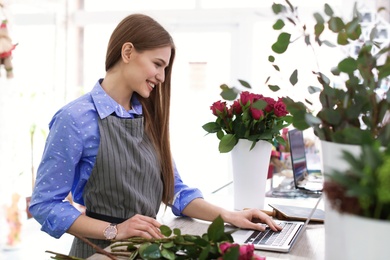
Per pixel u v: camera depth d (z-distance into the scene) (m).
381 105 0.98
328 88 1.06
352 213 0.84
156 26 1.73
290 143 2.60
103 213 1.71
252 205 1.95
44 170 1.62
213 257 1.06
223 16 5.11
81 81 5.57
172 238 1.16
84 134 1.66
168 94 1.85
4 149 3.97
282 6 1.15
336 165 0.92
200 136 5.27
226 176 5.20
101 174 1.68
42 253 3.72
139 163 1.74
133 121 1.75
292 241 1.42
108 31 5.50
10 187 3.95
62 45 5.38
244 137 1.89
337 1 4.54
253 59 5.09
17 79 4.51
